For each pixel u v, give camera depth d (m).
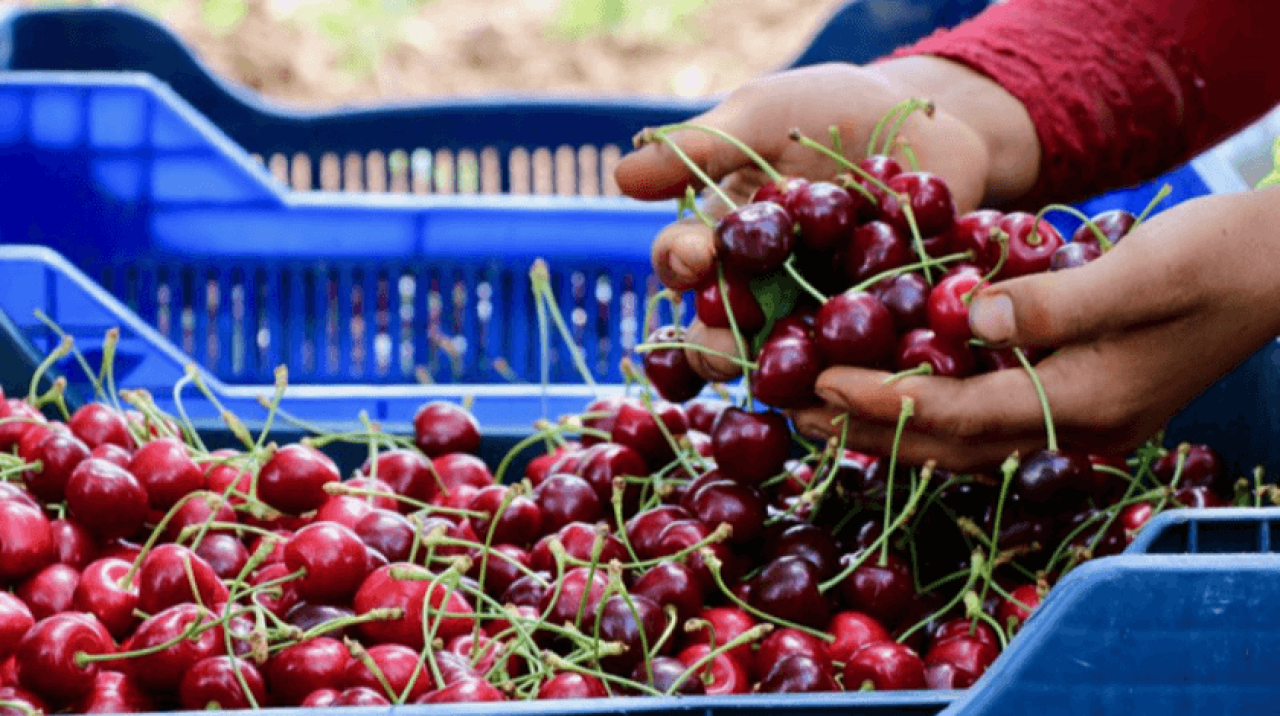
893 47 2.05
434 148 2.05
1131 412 0.99
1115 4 1.22
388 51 3.85
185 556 0.99
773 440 1.02
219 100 2.02
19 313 1.37
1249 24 1.21
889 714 0.84
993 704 0.81
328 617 0.99
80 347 1.37
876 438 1.00
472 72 3.86
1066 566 1.04
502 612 0.96
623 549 1.04
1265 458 1.14
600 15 4.00
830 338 0.98
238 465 1.10
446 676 0.95
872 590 1.02
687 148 1.09
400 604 0.98
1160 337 0.98
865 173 1.04
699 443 1.13
